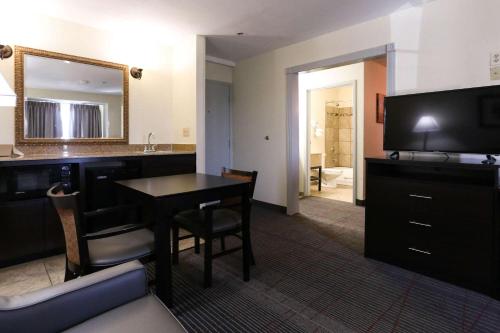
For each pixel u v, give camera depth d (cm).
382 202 257
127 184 211
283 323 173
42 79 299
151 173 328
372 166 265
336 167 693
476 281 206
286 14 304
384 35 306
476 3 245
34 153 297
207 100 479
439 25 266
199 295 203
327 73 504
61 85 312
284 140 424
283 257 270
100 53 339
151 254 174
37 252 258
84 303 104
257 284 219
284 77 417
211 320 176
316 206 468
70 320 101
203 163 376
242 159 493
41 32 296
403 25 290
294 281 224
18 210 248
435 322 173
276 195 442
